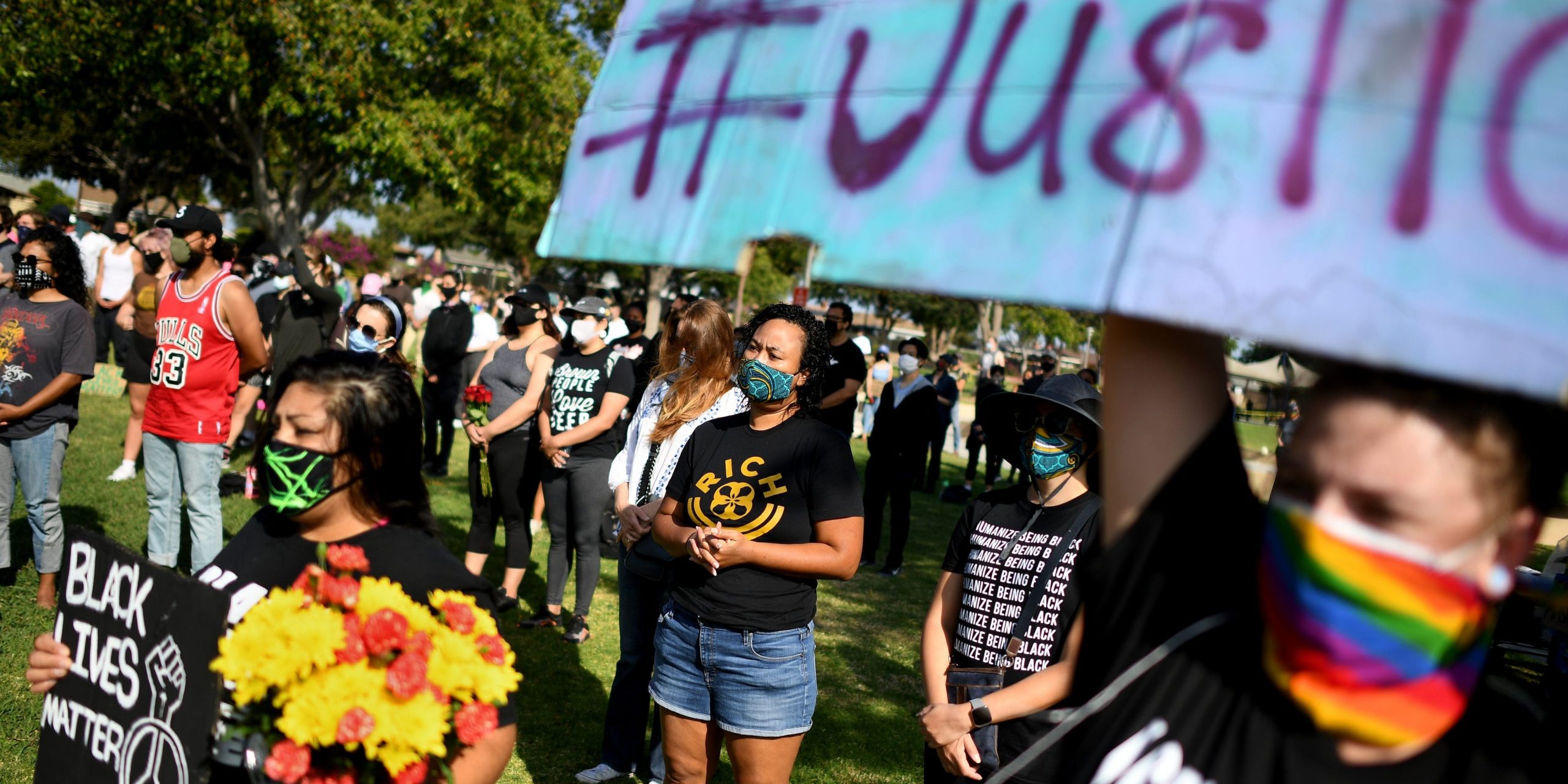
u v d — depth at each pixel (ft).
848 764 13.79
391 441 6.24
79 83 61.98
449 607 5.70
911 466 24.85
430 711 5.24
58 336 14.85
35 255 14.76
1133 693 3.45
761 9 3.70
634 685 12.69
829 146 3.32
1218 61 2.69
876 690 16.79
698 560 8.86
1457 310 2.33
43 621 15.05
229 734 5.45
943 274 2.93
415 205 69.15
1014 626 7.75
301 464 6.01
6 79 58.23
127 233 37.32
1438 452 2.86
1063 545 7.72
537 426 17.80
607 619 18.69
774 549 8.93
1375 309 2.39
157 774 5.83
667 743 9.52
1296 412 3.21
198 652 5.77
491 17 61.52
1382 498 2.92
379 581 5.76
